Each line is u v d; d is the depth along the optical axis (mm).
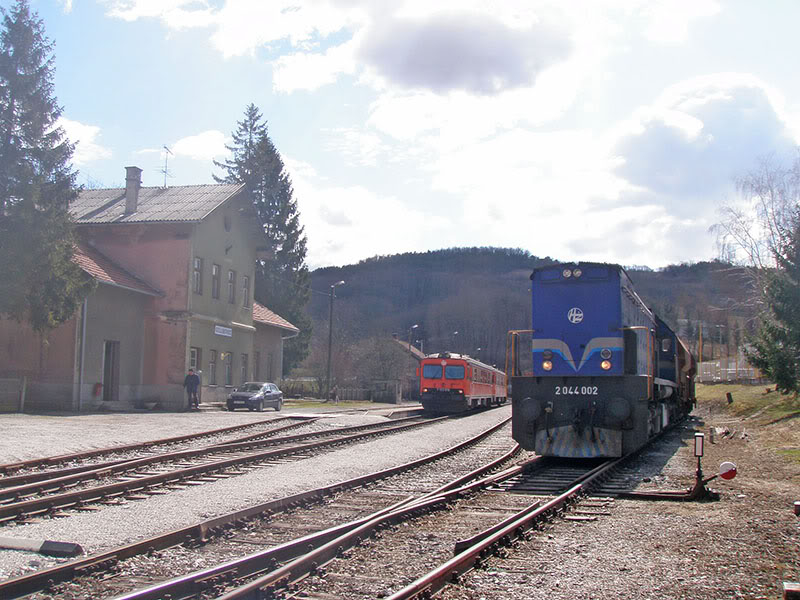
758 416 30766
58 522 9406
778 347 29250
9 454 15711
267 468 14992
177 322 34625
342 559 7633
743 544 8656
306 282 66312
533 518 9469
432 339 119000
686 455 18719
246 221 41375
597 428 15914
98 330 31438
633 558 7934
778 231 36812
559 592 6652
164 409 33719
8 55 29562
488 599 6434
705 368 66938
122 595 6020
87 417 26438
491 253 148875
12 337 30578
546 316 16703
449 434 24406
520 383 16766
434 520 10047
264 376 45812
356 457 17219
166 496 11500
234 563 6914
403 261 147750
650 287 129750
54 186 29109
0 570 7043
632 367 16484
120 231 35562
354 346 76938
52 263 28219
